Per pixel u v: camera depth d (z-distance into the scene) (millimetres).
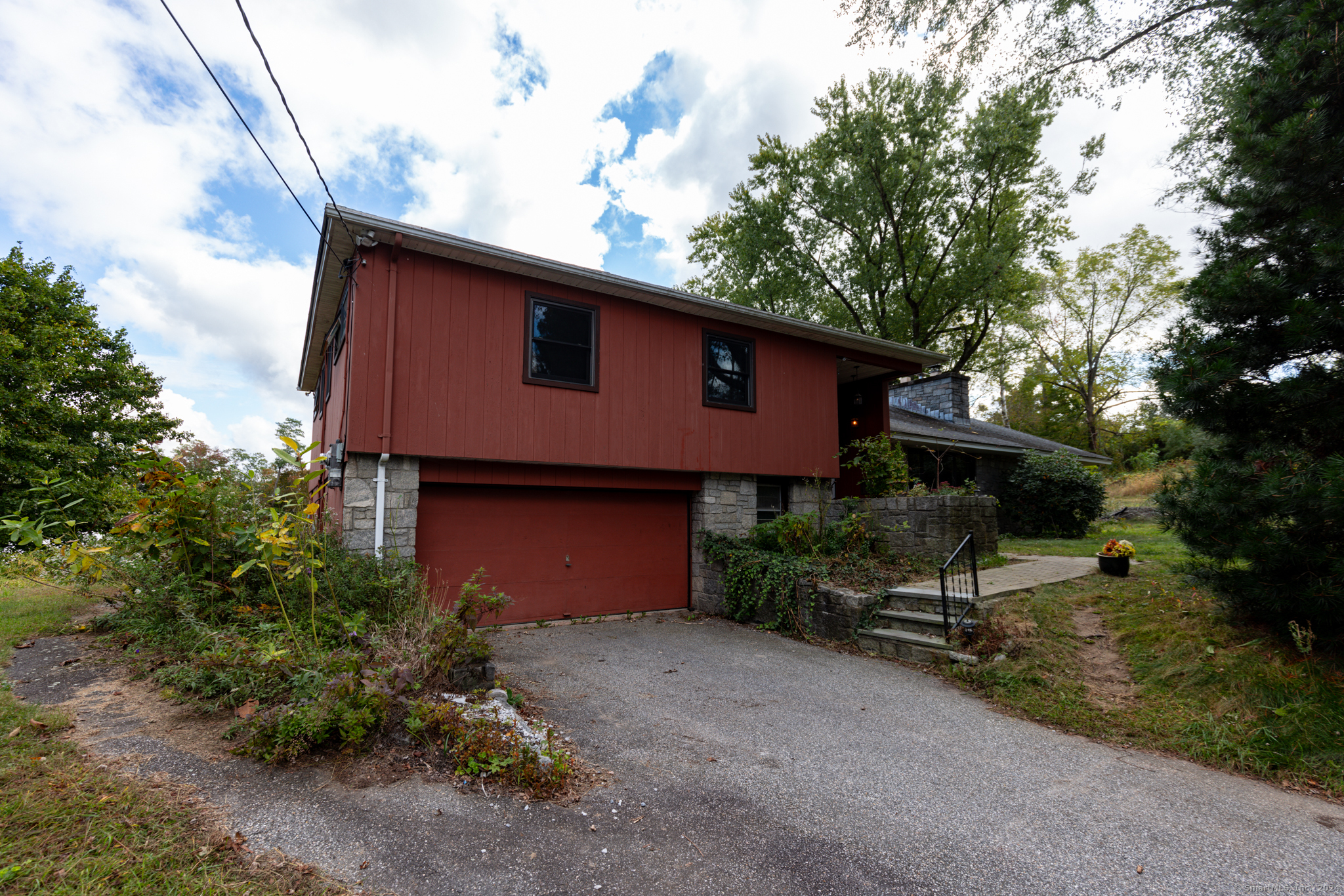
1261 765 3838
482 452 7188
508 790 3068
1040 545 12094
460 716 3424
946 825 3027
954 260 19344
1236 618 5328
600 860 2547
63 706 3363
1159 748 4203
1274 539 4359
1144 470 26203
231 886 2025
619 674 5676
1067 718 4684
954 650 6062
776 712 4754
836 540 8664
